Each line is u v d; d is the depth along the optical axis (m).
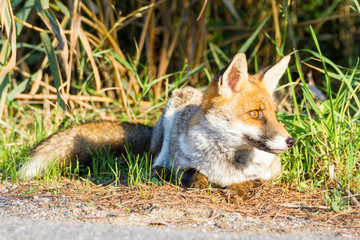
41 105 16.22
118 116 14.43
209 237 5.48
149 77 16.08
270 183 8.86
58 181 9.20
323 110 10.28
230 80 8.45
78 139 10.24
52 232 5.42
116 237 5.28
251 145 8.26
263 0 18.62
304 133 9.74
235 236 5.70
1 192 8.47
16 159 10.52
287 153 9.83
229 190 8.27
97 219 6.82
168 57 16.88
